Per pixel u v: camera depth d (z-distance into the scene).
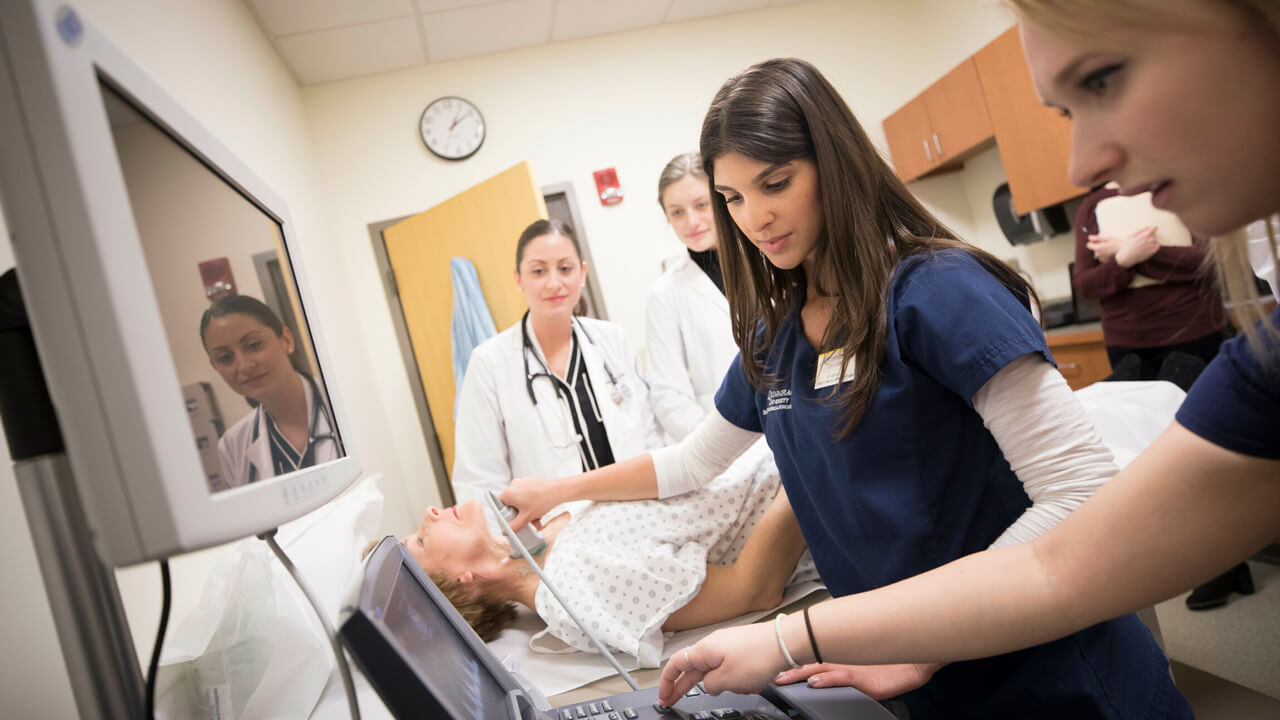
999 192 3.58
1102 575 0.53
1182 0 0.35
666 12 3.65
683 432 2.23
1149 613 1.20
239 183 0.61
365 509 1.38
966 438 0.82
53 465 0.44
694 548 1.22
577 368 2.26
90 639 0.45
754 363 1.00
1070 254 3.53
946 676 0.84
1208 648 1.96
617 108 3.70
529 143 3.63
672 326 2.28
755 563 1.17
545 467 2.19
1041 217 3.30
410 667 0.45
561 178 3.64
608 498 1.28
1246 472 0.47
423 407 3.46
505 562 1.30
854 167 0.82
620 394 2.24
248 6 2.71
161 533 0.37
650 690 0.81
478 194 3.06
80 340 0.36
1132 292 2.40
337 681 0.99
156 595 1.01
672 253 3.71
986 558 0.60
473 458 2.20
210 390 0.47
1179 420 0.51
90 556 0.45
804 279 0.95
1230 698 1.06
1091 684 0.77
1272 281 0.99
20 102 0.36
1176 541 0.50
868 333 0.81
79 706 0.45
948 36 3.85
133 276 0.38
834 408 0.84
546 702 0.86
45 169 0.36
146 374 0.37
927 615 0.60
